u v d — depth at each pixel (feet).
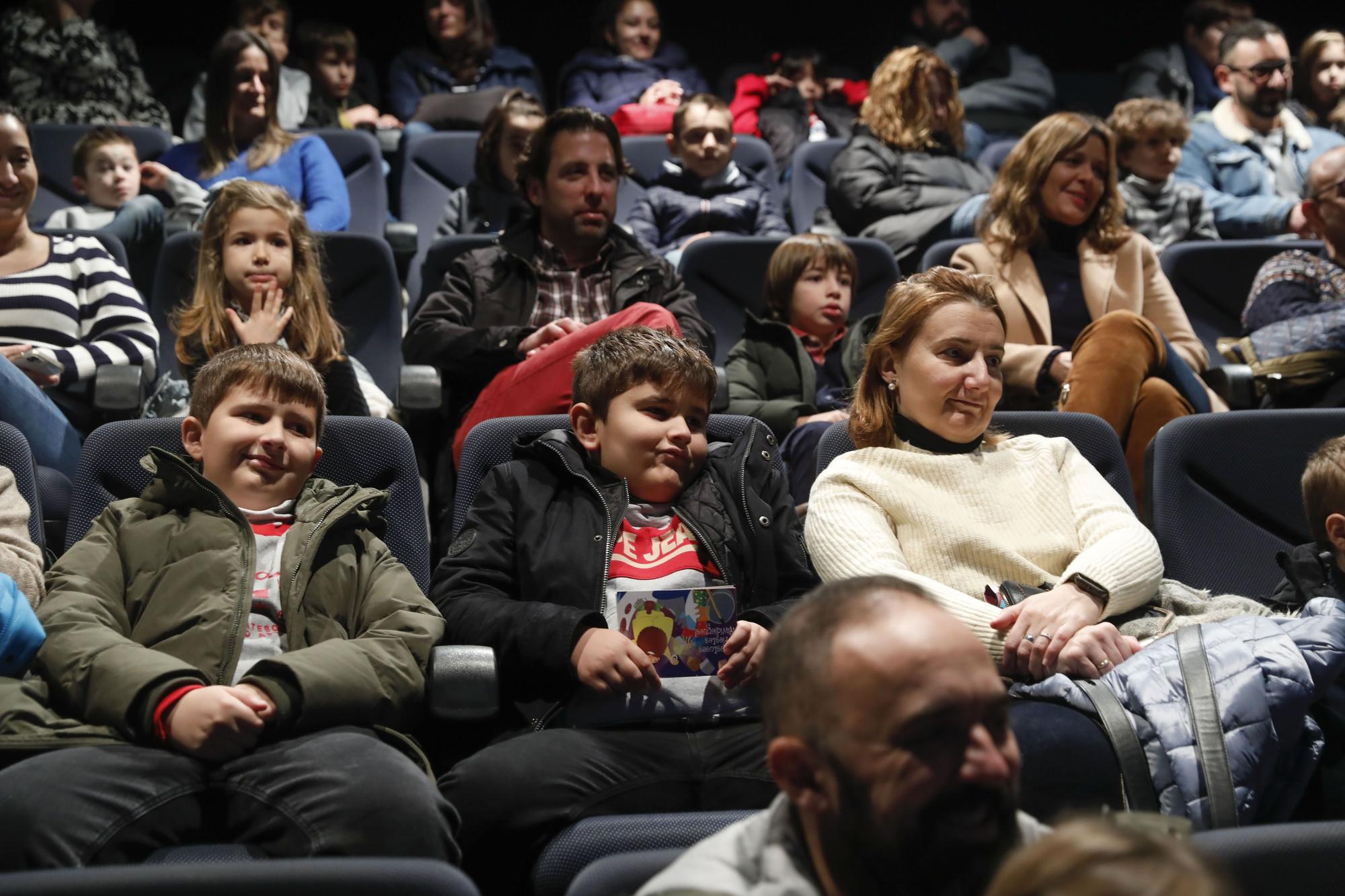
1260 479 7.08
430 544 7.53
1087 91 19.71
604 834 4.75
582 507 6.09
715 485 6.27
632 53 18.06
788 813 3.25
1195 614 6.19
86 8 15.62
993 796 2.95
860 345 9.45
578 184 9.41
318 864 3.73
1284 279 9.81
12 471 6.30
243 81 13.17
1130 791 4.89
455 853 4.79
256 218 8.54
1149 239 13.28
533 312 9.39
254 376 5.90
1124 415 8.14
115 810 4.63
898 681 2.96
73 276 9.34
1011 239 9.81
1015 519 6.38
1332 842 3.95
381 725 5.23
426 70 17.62
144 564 5.59
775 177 15.01
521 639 5.45
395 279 10.50
